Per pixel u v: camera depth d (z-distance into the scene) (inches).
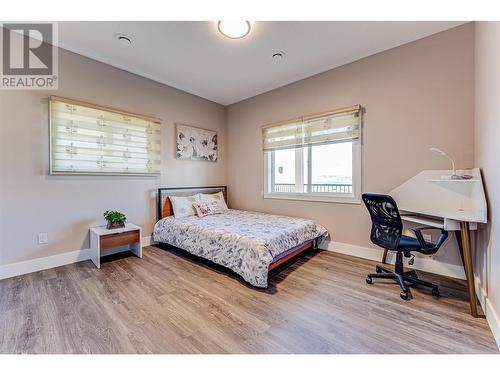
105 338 57.1
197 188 157.8
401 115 100.3
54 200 101.1
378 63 106.2
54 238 101.3
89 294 78.4
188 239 111.7
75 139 105.1
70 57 104.1
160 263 107.3
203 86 144.1
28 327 60.9
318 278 91.4
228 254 93.1
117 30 89.7
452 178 79.9
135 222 127.9
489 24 66.1
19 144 92.7
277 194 147.9
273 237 92.4
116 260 110.9
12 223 91.2
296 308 70.7
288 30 89.6
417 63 96.1
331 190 126.5
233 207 176.9
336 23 85.7
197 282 88.3
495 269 59.7
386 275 86.6
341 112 116.3
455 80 87.9
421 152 95.6
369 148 110.0
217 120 174.4
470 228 69.9
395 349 53.5
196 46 100.4
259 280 81.2
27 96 94.5
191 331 59.9
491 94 64.6
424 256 96.7
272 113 149.6
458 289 81.2
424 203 92.4
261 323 63.4
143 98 129.7
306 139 132.3
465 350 53.0
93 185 112.3
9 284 84.9
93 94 111.0
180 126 148.5
